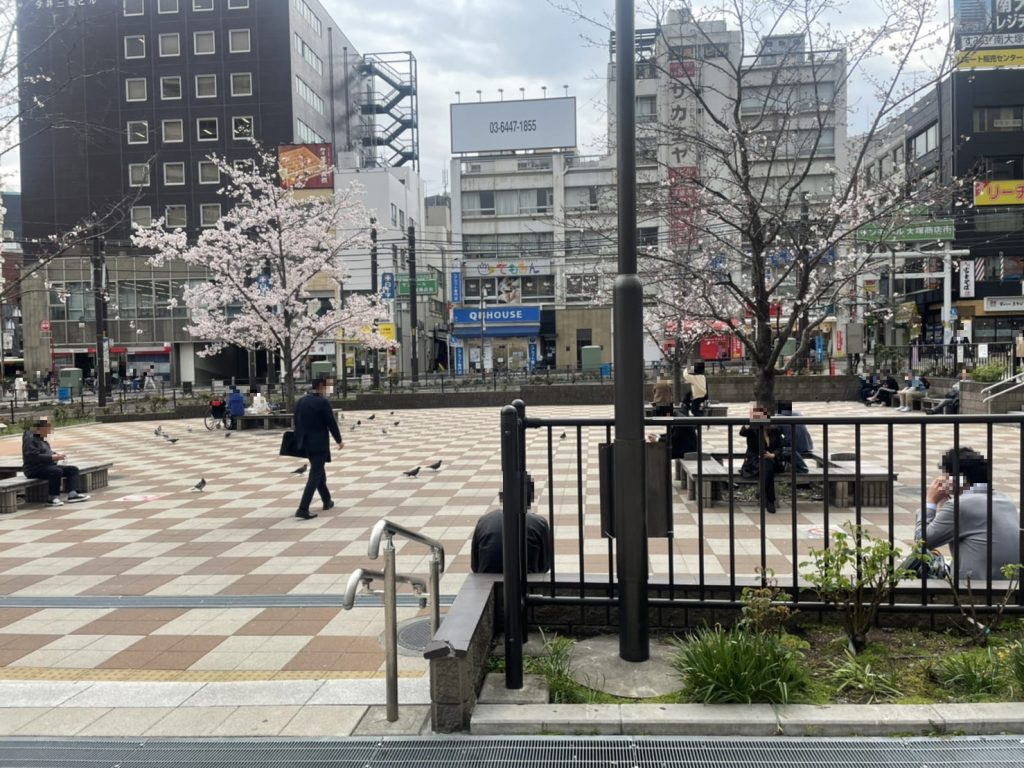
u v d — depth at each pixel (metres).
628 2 3.90
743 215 9.57
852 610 4.16
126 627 5.23
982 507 4.66
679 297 13.98
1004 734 3.22
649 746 3.20
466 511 9.25
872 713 3.33
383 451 15.77
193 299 24.30
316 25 55.06
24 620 5.43
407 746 3.28
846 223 10.87
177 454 16.22
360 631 5.04
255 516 9.20
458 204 54.41
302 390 34.59
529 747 3.22
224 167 24.05
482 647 3.89
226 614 5.48
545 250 48.28
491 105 53.91
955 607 4.25
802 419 4.16
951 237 24.25
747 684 3.49
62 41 16.52
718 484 9.20
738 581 4.64
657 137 12.02
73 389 41.31
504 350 53.59
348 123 62.28
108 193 49.34
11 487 9.73
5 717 3.72
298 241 24.00
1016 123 37.59
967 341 32.09
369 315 25.75
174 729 3.54
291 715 3.66
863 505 8.92
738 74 9.44
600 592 4.62
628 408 3.95
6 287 16.44
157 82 49.78
